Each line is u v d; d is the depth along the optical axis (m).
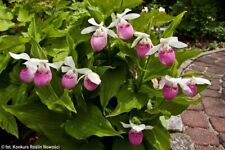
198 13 2.50
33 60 0.73
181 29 2.51
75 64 0.78
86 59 0.85
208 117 1.42
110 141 0.88
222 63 2.05
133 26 0.87
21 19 0.95
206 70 1.92
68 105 0.74
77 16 0.95
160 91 0.83
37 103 0.82
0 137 0.97
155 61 0.85
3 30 0.91
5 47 0.85
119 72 0.84
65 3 1.05
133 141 0.79
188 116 1.41
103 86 0.82
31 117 0.79
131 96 0.83
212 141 1.25
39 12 1.01
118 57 0.86
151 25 0.89
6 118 0.81
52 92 0.77
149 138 0.84
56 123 0.81
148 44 0.79
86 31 0.79
